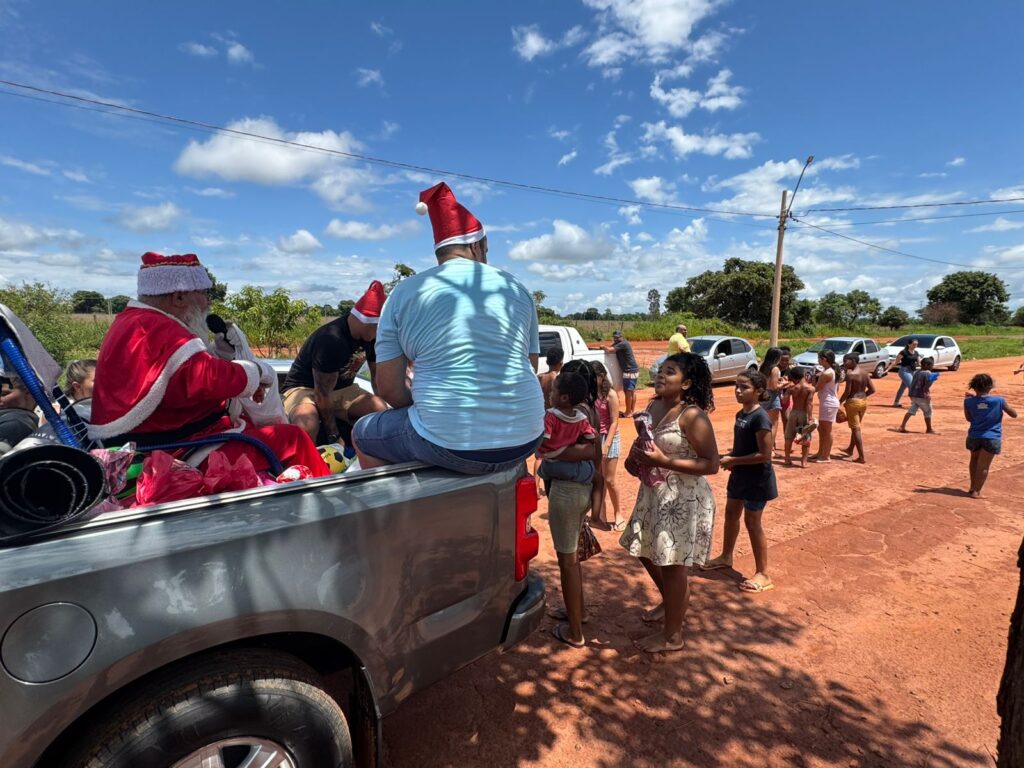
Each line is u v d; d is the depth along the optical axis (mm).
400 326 2164
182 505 1629
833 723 2779
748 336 43094
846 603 3947
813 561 4613
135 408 1958
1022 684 1833
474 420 2076
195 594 1569
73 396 3102
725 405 13578
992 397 6117
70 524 1479
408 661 2049
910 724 2779
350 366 3873
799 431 7621
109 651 1457
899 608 3881
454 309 2107
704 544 3223
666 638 3363
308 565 1760
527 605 2432
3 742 1368
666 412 3328
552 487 3273
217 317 2492
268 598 1676
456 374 2078
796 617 3762
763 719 2805
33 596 1374
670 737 2678
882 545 4941
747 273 51219
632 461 3309
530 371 2316
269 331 19156
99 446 2049
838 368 9719
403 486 2016
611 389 5234
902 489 6574
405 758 2543
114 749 1524
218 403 2258
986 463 6152
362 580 1879
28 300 14898
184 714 1593
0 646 1346
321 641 1968
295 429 2430
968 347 36781
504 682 3086
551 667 3217
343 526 1834
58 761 1591
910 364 13180
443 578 2119
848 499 6199
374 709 1994
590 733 2699
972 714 2854
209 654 1723
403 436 2135
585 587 4180
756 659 3297
